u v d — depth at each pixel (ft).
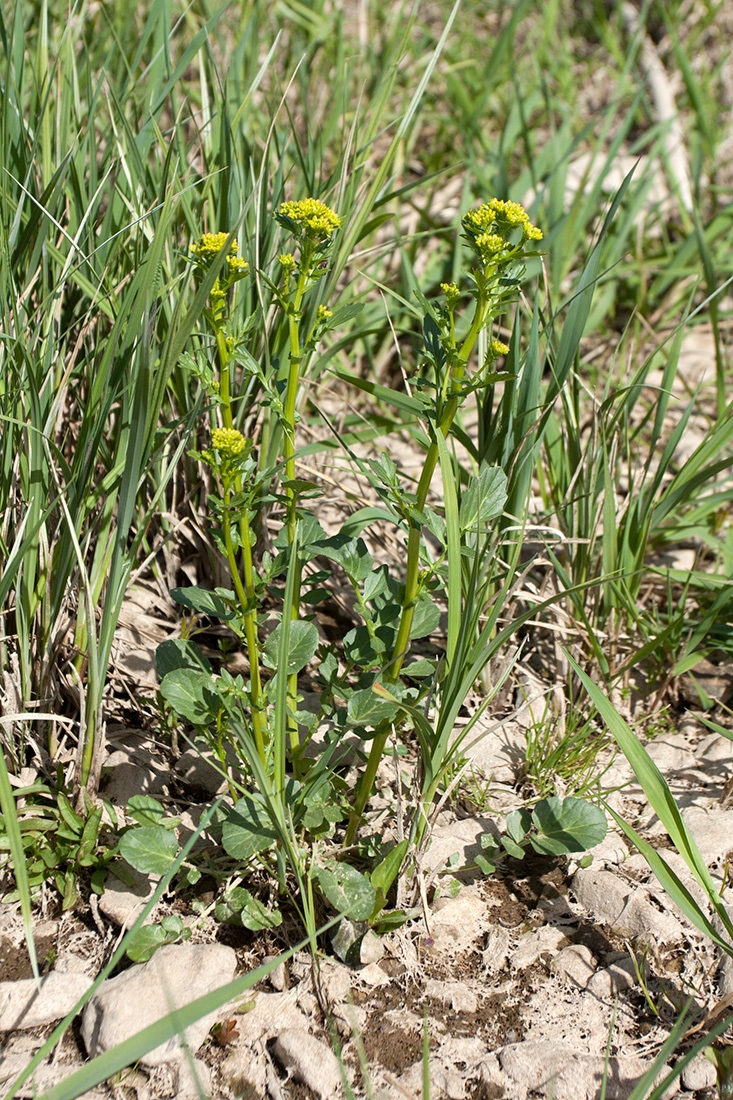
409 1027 3.25
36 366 3.49
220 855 3.44
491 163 5.86
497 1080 3.18
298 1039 3.19
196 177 4.00
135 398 3.17
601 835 3.44
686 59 6.49
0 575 3.45
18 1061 3.16
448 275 5.17
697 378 5.02
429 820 3.35
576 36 8.31
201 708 3.28
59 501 3.44
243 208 3.61
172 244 3.87
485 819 3.59
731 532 4.17
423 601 3.42
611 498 3.82
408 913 3.35
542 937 3.39
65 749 3.55
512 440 3.67
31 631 3.49
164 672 3.39
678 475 4.00
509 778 3.69
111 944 3.31
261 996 3.26
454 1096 3.16
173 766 3.62
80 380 3.83
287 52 6.46
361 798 3.41
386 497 3.30
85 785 3.41
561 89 7.02
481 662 3.25
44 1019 3.21
